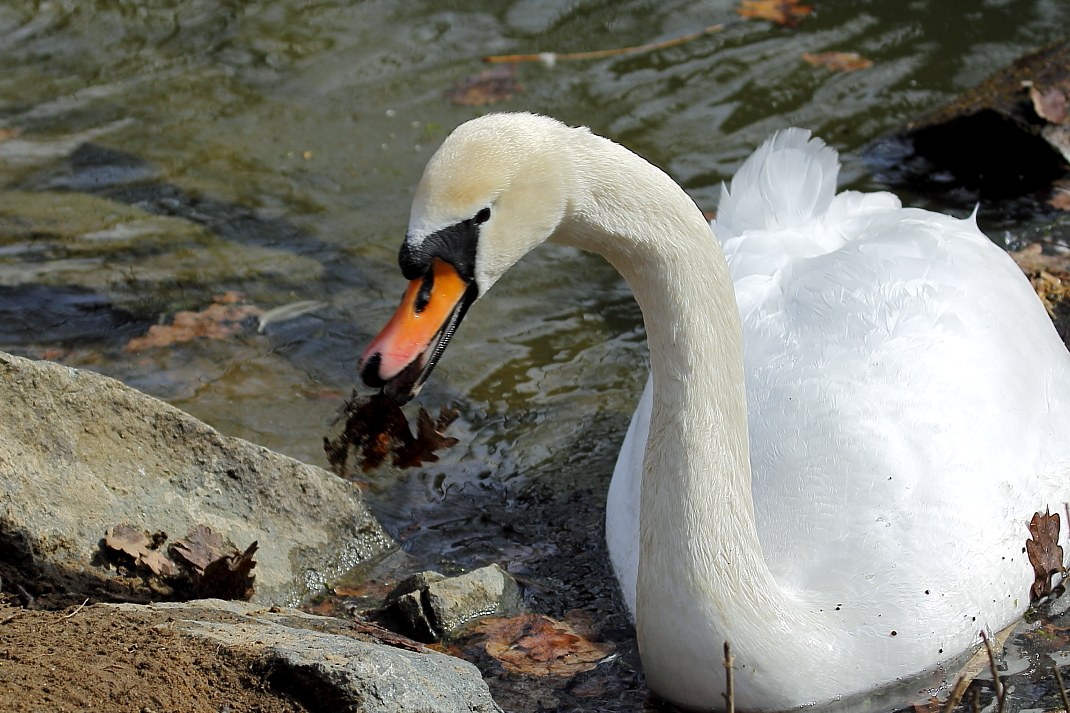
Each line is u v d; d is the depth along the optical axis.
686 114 13.25
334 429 9.09
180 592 7.04
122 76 14.30
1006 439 7.14
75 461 7.20
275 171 12.54
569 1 15.66
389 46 14.80
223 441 7.71
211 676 5.42
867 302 7.59
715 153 12.54
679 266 5.73
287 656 5.44
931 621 6.42
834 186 8.98
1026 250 11.01
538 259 11.37
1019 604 6.95
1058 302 10.15
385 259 11.22
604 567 7.81
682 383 5.87
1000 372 7.40
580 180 5.61
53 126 13.34
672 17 15.25
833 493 6.77
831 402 7.12
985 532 6.78
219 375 9.71
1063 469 7.44
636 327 10.38
